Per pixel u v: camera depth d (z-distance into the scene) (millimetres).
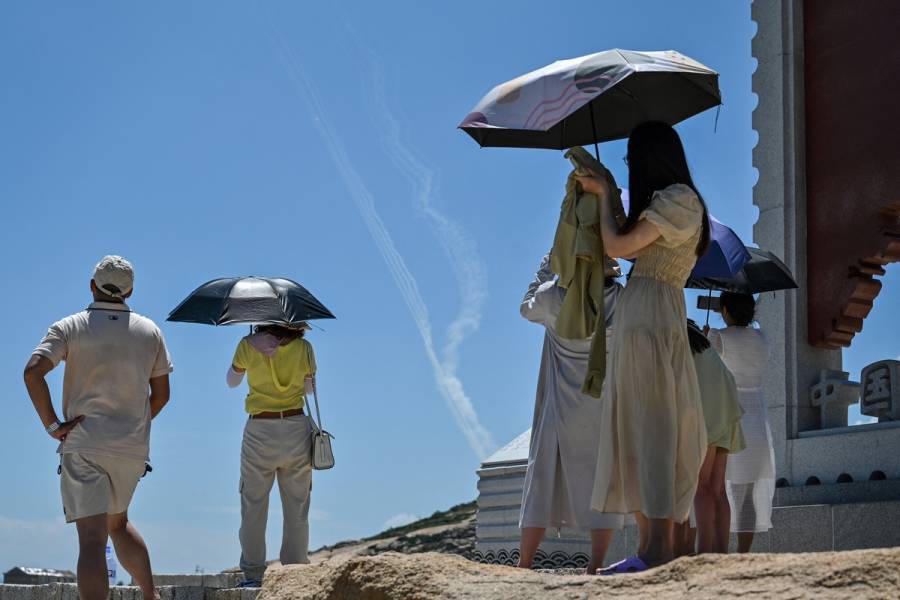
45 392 7637
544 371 7629
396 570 5891
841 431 10938
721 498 7762
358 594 6012
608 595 4945
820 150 11914
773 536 10367
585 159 6496
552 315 7477
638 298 6078
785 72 12195
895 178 11062
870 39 11469
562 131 8016
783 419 11539
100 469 7719
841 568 4402
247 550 9852
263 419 9906
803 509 10188
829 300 11586
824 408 11430
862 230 11359
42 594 10539
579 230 6637
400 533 24344
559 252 6750
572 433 7352
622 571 5793
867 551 4457
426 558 5898
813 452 11148
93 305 7969
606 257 7613
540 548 12031
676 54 6961
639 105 7777
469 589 5457
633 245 6016
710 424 7621
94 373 7793
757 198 12344
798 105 12117
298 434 9938
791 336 11711
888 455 10375
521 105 6707
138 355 7926
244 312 9961
